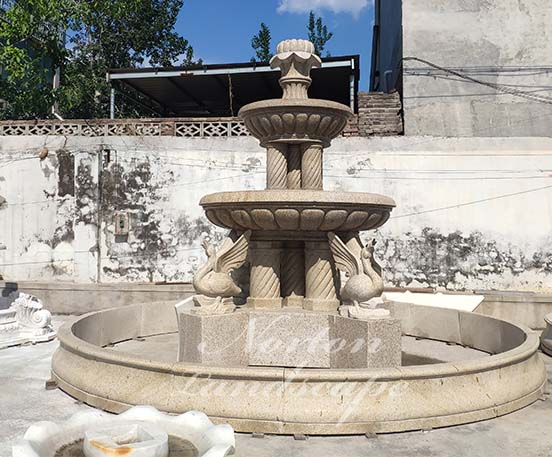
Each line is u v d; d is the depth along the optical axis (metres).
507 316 9.34
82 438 2.99
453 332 7.18
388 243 12.19
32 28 13.98
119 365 4.37
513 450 3.59
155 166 12.73
